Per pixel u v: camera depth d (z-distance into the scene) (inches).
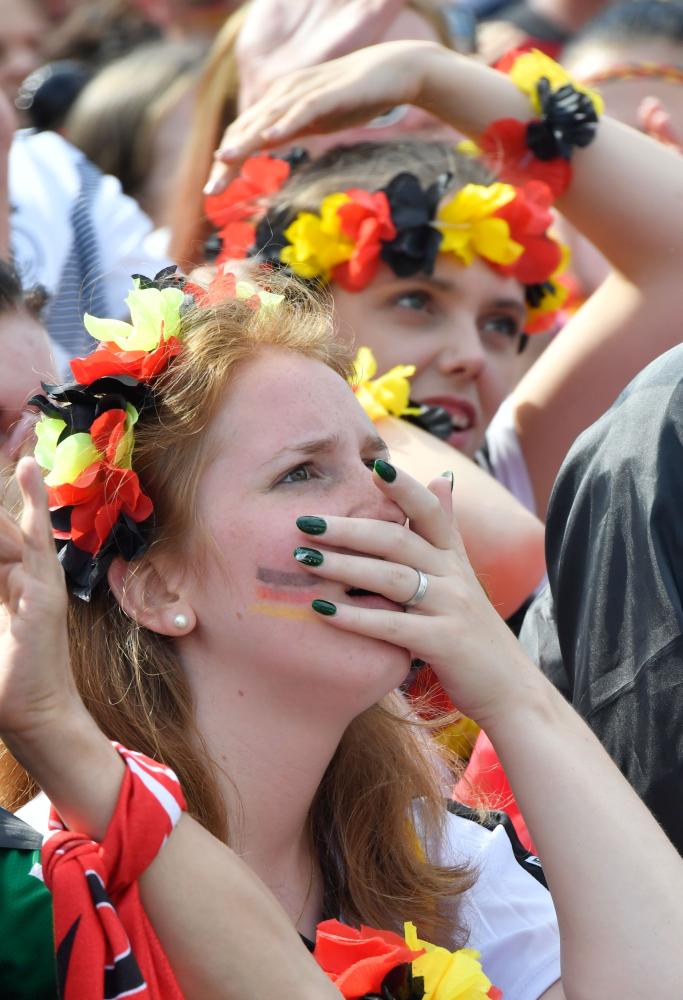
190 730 254.5
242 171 429.7
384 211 406.9
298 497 252.2
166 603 253.3
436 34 502.6
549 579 320.5
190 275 311.9
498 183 420.8
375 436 267.3
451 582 255.6
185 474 251.6
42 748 207.8
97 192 518.6
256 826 259.4
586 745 259.3
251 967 212.1
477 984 258.1
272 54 486.3
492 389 435.8
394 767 295.7
